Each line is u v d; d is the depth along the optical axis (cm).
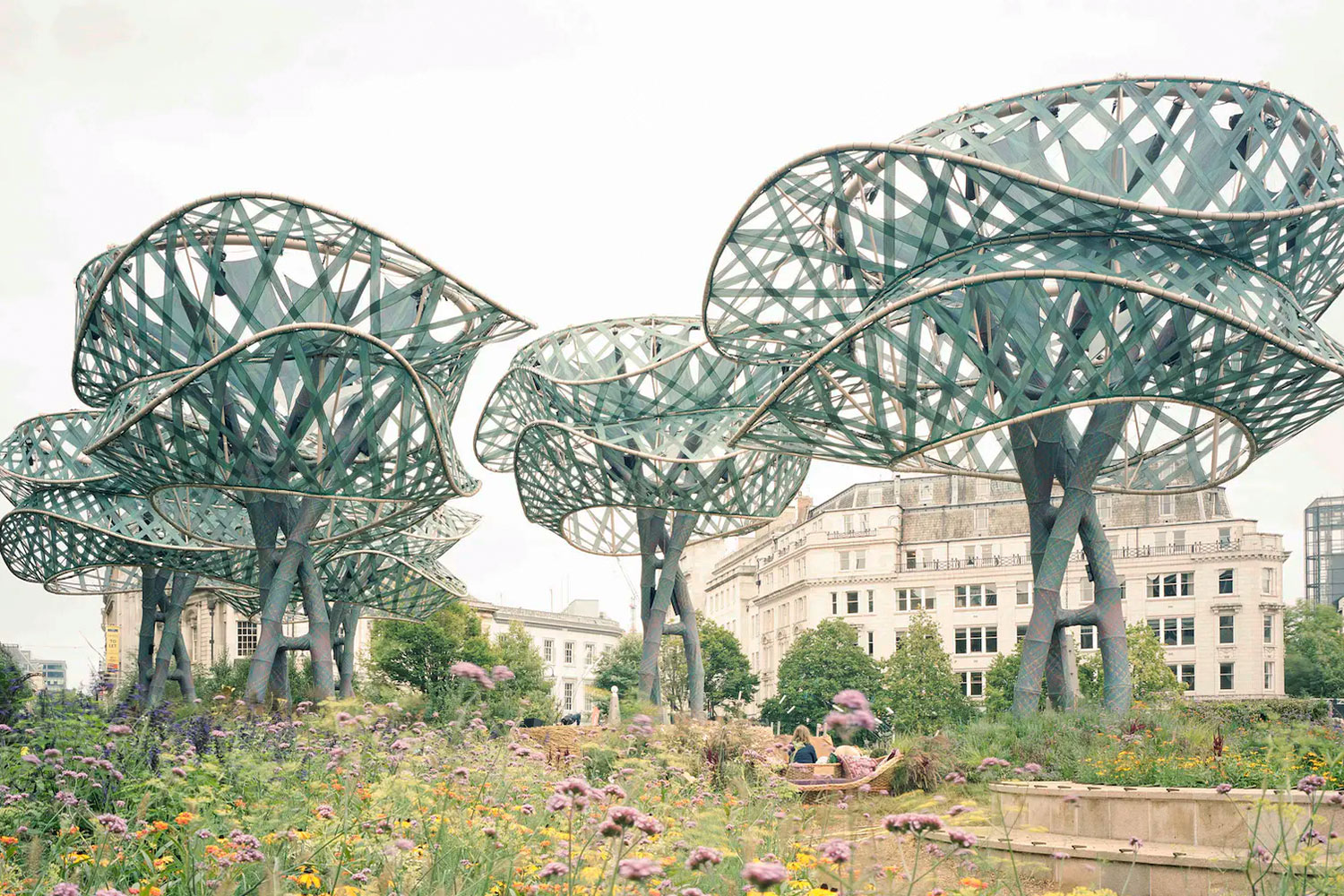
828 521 10050
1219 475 3478
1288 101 2717
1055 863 1227
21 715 1695
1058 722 2342
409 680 6744
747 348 3462
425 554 6438
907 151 2602
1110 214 2577
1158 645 6850
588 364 4744
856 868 633
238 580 5947
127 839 843
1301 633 10281
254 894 706
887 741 2762
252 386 3525
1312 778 788
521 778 1066
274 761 1397
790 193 2900
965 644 9312
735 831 891
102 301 3562
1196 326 2594
